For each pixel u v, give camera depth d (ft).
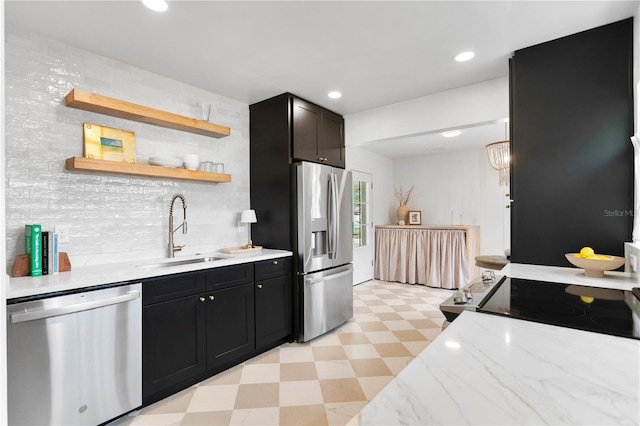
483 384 2.20
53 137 7.23
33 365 5.31
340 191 11.68
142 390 6.69
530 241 7.50
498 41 7.36
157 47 7.57
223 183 10.67
